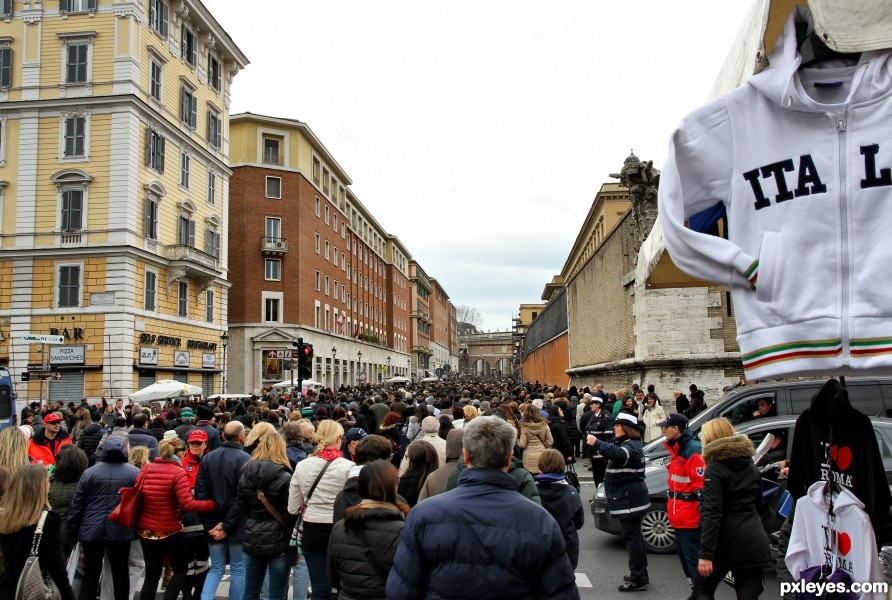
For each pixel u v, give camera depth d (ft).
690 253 9.06
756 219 8.87
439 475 20.03
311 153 189.37
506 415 33.78
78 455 24.08
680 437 22.21
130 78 107.34
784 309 8.37
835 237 8.27
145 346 109.50
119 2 108.47
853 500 10.53
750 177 8.93
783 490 25.39
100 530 21.40
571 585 10.32
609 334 96.27
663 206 9.37
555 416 39.96
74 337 103.91
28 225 106.11
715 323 64.49
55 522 17.67
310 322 184.34
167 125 118.11
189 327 125.49
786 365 8.27
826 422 11.23
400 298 343.05
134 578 24.59
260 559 20.80
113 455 22.04
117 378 102.83
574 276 143.43
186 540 23.13
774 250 8.52
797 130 8.75
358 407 53.93
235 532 21.53
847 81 8.95
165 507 21.66
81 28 108.78
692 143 9.35
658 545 30.71
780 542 14.78
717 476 18.01
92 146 107.04
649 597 24.31
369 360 258.16
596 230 202.08
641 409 57.11
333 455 20.85
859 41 8.15
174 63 123.13
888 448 25.11
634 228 74.28
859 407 31.94
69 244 105.40
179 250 119.34
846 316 8.04
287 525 20.89
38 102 106.93
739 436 18.35
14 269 105.91
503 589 9.94
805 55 9.07
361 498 16.42
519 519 10.27
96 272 105.40
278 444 21.83
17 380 103.19
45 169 107.14
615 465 25.59
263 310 168.86
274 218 173.17
